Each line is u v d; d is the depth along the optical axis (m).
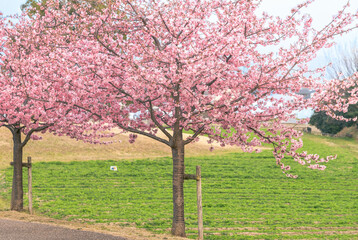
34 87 16.27
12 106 17.22
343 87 14.84
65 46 17.41
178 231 14.95
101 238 12.14
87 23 16.38
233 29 14.80
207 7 15.09
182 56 13.15
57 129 18.48
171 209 23.27
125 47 15.44
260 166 40.00
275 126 16.05
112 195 26.73
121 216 21.02
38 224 14.26
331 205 26.69
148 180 32.19
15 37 19.33
